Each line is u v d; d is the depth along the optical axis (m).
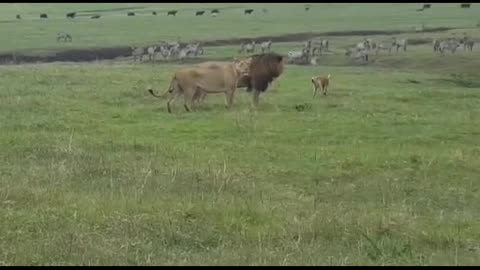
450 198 15.89
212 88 27.59
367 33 74.12
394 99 30.92
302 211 13.50
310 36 72.75
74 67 45.56
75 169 16.33
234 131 23.33
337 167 18.97
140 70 41.78
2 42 64.94
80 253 10.07
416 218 13.30
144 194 14.01
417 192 16.42
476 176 18.31
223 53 58.50
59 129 22.73
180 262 9.96
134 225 11.67
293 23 88.06
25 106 26.17
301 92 32.62
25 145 19.48
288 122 24.98
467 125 25.19
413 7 111.69
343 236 11.80
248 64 28.23
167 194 14.19
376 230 12.11
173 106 27.80
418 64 50.72
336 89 33.81
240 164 18.77
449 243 11.67
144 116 25.69
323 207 14.02
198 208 12.96
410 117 26.41
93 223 11.77
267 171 18.11
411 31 74.12
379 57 54.03
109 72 38.88
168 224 11.91
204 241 11.28
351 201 15.21
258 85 28.77
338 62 54.00
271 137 22.67
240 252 10.59
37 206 12.74
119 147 20.20
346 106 28.56
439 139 23.00
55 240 10.66
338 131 23.78
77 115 25.11
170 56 56.06
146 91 30.95
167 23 90.62
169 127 23.73
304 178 17.67
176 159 18.89
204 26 85.12
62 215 12.12
